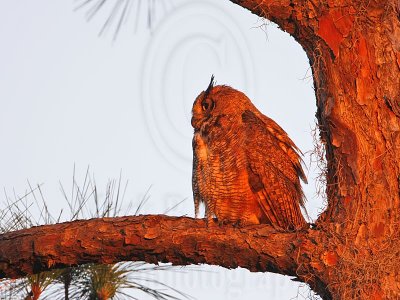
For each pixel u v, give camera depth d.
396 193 6.89
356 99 7.12
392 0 7.26
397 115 7.02
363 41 7.18
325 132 7.38
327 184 7.36
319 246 6.96
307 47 7.53
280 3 7.40
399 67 7.13
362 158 7.00
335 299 6.82
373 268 6.71
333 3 7.24
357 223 6.89
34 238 7.62
